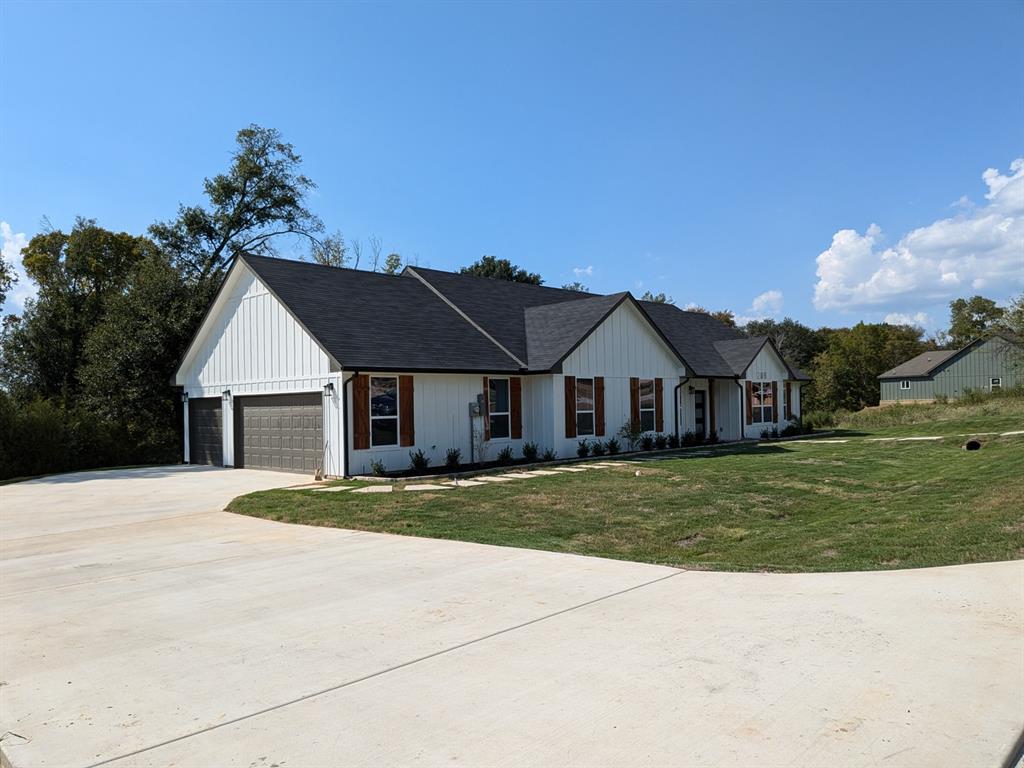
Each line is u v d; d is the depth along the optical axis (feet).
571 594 21.83
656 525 36.04
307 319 58.90
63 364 100.68
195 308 87.86
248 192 122.21
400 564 26.68
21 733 13.11
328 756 11.93
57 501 48.47
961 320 268.00
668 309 108.78
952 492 40.88
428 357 61.31
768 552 29.48
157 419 89.25
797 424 103.04
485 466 62.85
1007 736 11.93
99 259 111.86
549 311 78.95
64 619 20.48
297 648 17.43
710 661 15.66
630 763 11.36
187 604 21.81
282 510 40.14
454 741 12.32
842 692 13.79
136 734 12.96
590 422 71.67
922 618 18.20
